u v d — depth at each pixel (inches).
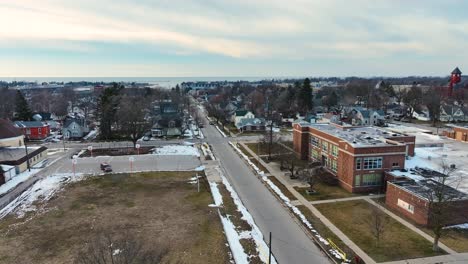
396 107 4985.2
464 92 5457.7
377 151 1628.9
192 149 2596.0
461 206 1266.0
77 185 1720.0
